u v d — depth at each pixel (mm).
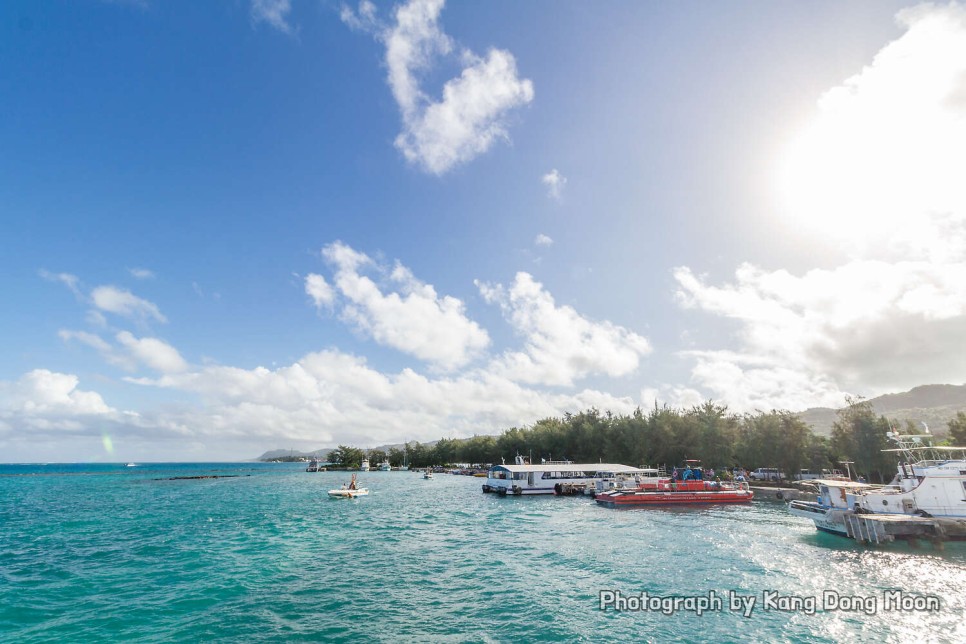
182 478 190000
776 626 22266
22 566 34938
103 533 50188
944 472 42688
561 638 20938
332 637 21219
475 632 21688
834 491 48188
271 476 198625
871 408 82250
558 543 41562
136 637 21422
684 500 72812
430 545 41312
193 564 34906
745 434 104375
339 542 43125
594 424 138250
